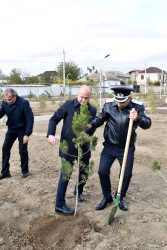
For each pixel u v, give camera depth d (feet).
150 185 15.30
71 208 12.34
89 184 15.42
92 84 30.63
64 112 11.72
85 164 12.41
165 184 15.46
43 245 9.74
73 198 13.48
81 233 10.30
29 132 15.56
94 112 12.41
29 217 11.54
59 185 11.72
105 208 12.36
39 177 16.44
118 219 11.37
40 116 48.73
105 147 12.14
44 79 191.83
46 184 15.29
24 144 15.94
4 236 10.14
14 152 22.06
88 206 12.60
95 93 30.42
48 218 11.41
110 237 10.12
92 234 10.23
